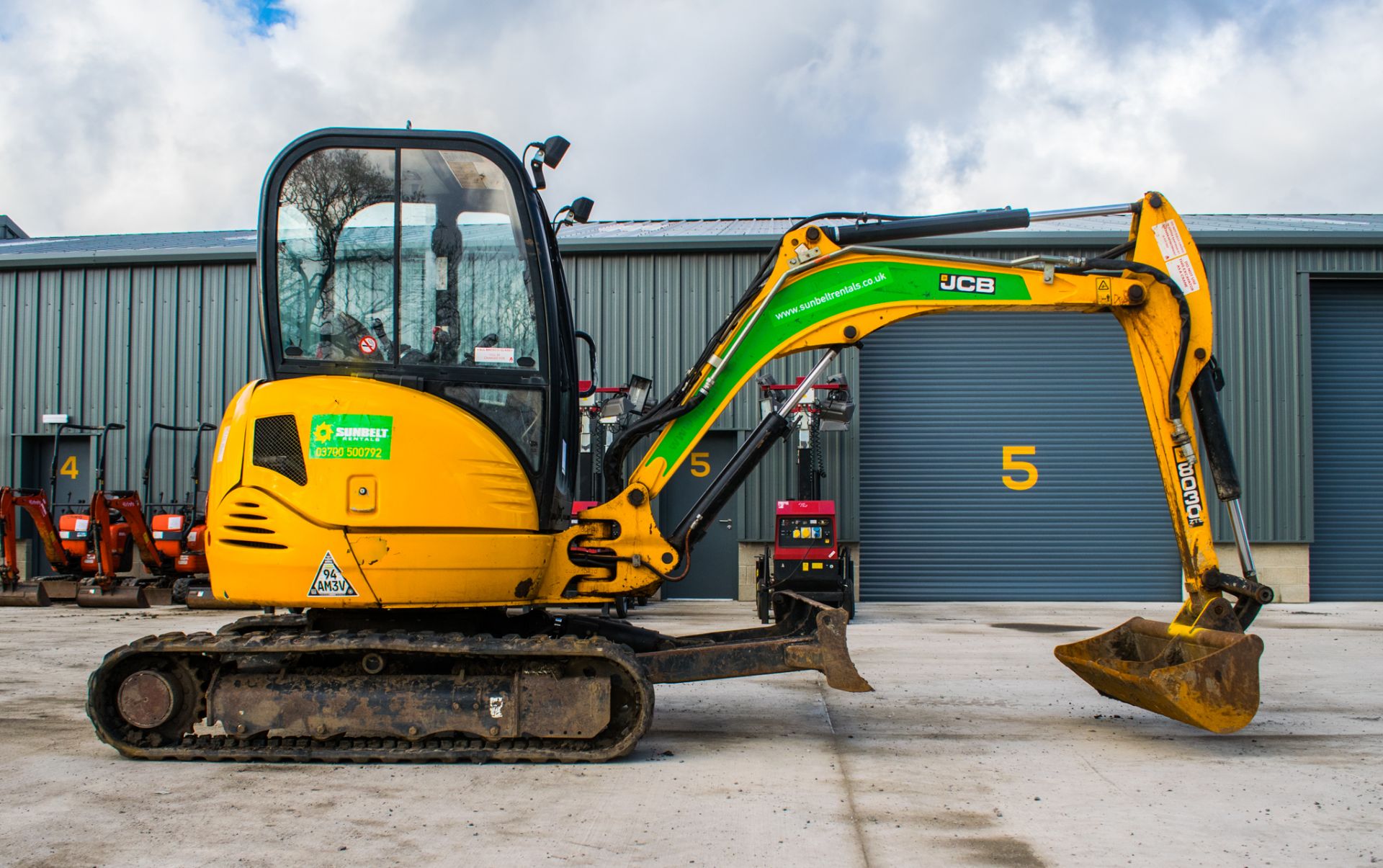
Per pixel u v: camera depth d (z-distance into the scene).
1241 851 3.40
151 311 14.47
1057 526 13.93
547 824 3.64
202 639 4.57
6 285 14.67
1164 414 5.29
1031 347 14.06
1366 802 4.01
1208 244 13.75
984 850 3.39
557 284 5.08
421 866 3.20
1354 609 12.77
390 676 4.52
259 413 4.47
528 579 4.63
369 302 4.76
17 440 14.55
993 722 5.56
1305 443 13.59
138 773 4.34
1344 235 13.45
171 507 13.15
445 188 4.82
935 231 5.34
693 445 5.25
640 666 4.54
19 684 6.67
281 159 4.79
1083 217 5.38
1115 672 5.00
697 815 3.76
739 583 13.60
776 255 5.35
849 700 6.22
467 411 4.72
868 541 14.05
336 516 4.38
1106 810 3.88
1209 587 5.15
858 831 3.58
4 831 3.55
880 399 14.13
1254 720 5.62
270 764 4.50
